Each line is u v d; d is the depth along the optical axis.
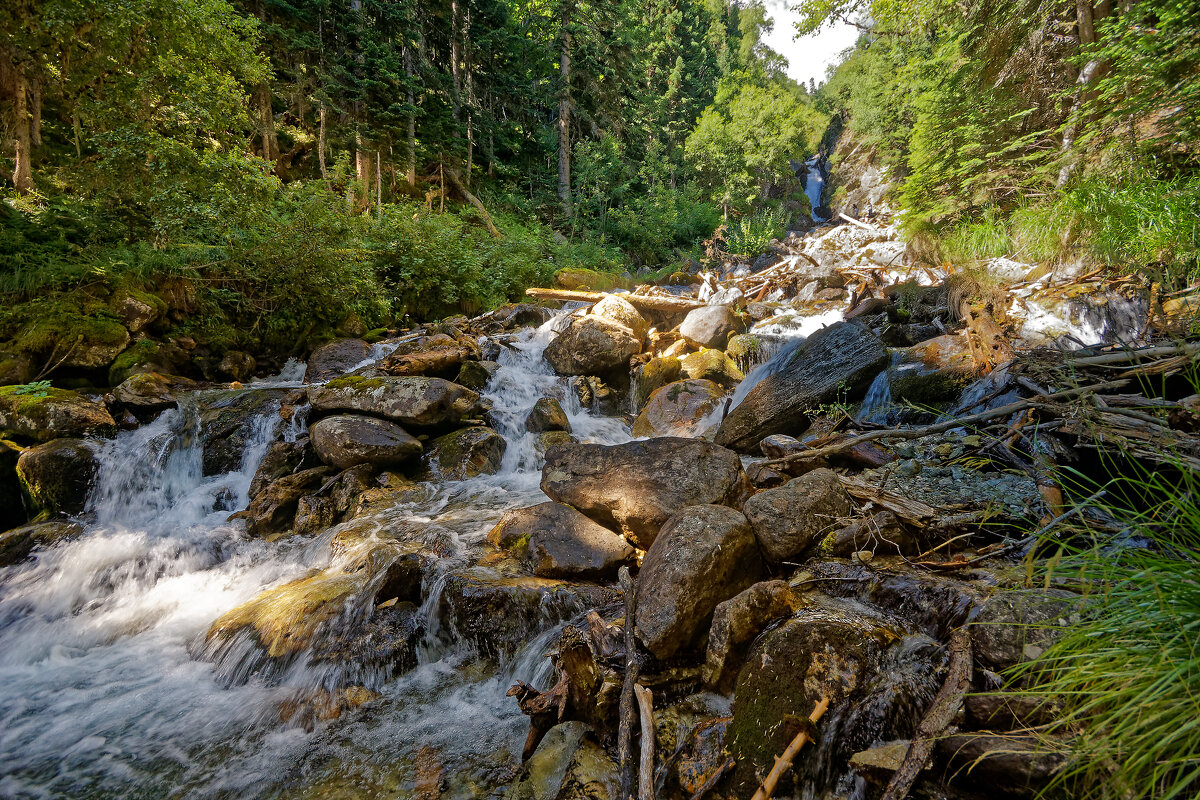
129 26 9.08
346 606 3.76
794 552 3.22
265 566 4.93
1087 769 1.48
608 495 4.23
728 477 4.06
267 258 9.14
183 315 8.41
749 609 2.62
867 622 2.54
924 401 5.36
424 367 7.52
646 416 7.64
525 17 26.11
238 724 3.15
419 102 19.34
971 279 8.12
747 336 9.00
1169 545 1.79
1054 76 10.15
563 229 23.05
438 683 3.39
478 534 4.59
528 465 6.70
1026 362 4.39
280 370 9.12
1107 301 6.33
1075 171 8.59
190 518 5.86
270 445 6.30
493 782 2.57
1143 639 1.56
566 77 23.59
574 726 2.64
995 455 3.85
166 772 2.82
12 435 5.88
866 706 2.12
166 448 6.30
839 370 6.01
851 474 4.27
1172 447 2.63
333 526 5.29
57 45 9.37
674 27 40.81
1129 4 8.59
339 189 16.62
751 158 32.66
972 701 1.94
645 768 2.10
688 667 2.74
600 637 2.94
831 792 2.01
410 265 11.76
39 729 3.16
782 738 2.08
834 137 43.56
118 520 5.74
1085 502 2.30
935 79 11.87
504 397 7.95
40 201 9.52
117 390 6.62
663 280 17.89
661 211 25.72
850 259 14.59
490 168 23.95
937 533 3.21
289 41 17.97
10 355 6.52
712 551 2.98
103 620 4.32
